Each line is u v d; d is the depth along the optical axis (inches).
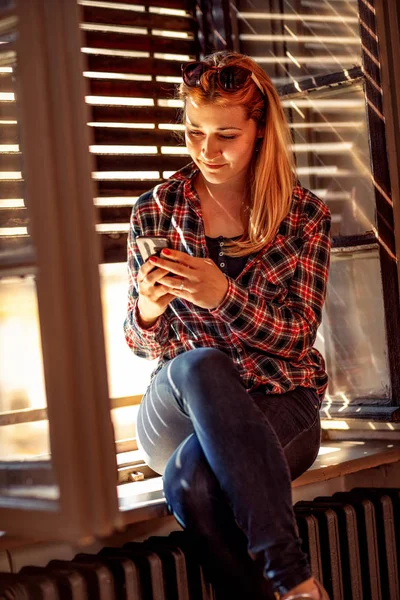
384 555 91.3
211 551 70.8
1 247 79.5
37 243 62.5
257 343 80.1
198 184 87.7
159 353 85.4
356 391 102.5
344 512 87.9
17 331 90.9
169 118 103.0
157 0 103.7
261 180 83.7
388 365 98.2
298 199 86.3
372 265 100.2
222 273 78.4
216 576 71.9
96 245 62.2
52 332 62.3
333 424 103.3
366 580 90.0
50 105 62.2
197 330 83.4
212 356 73.0
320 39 102.7
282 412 79.4
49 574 70.6
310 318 82.3
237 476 67.6
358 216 101.0
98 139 97.3
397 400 97.5
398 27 97.8
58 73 61.7
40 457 71.7
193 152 82.6
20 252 64.1
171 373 75.5
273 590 67.0
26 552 75.9
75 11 61.6
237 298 77.7
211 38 106.8
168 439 79.6
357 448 97.2
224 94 79.3
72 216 61.9
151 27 103.0
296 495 94.5
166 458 81.8
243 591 70.6
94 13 98.2
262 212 83.9
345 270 103.0
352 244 100.4
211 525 70.6
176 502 71.7
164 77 103.3
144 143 100.7
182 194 86.8
